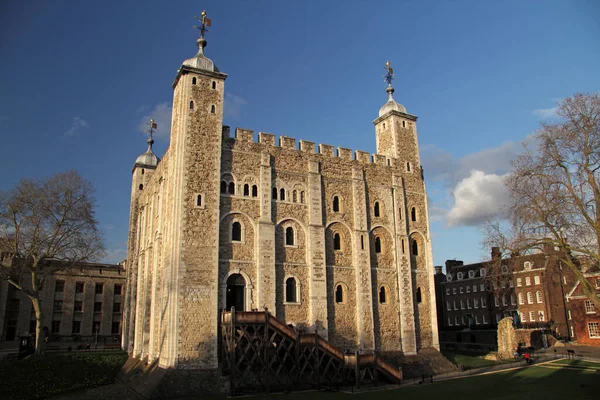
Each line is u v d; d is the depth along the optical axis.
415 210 43.19
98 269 67.38
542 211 30.34
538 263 69.62
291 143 37.75
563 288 65.81
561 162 30.69
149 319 38.47
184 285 30.23
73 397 31.61
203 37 36.47
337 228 38.25
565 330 64.62
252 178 35.16
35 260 42.97
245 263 33.28
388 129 44.72
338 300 36.94
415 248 42.34
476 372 36.34
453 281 83.06
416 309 40.75
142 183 53.38
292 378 29.47
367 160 41.56
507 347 44.75
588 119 29.70
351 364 30.66
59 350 49.28
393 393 27.33
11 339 60.22
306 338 30.16
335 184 39.03
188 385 28.02
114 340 66.19
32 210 42.88
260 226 34.12
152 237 40.25
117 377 39.53
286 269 34.91
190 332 29.66
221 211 33.31
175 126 34.47
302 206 36.84
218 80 34.94
